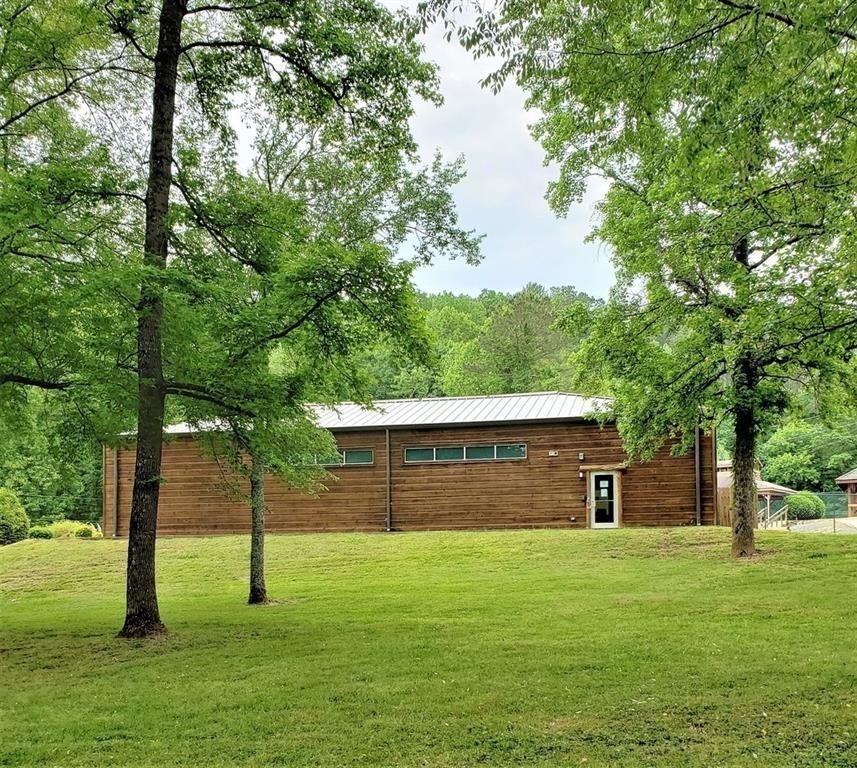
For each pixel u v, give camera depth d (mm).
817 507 39531
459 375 50531
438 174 13156
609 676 6559
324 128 12609
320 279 9141
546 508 21406
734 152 6680
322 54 10711
